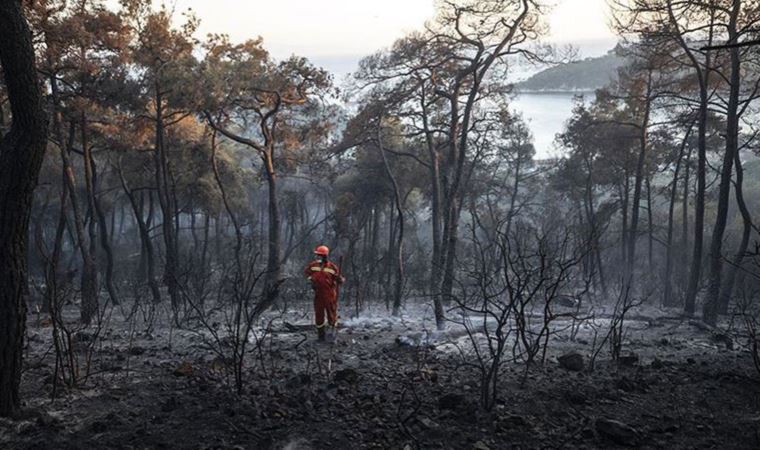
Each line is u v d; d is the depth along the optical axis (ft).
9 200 17.54
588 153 104.68
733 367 28.50
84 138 68.28
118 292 82.17
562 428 19.10
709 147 93.30
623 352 32.50
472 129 75.77
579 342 35.81
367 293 70.74
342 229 97.76
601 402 21.75
